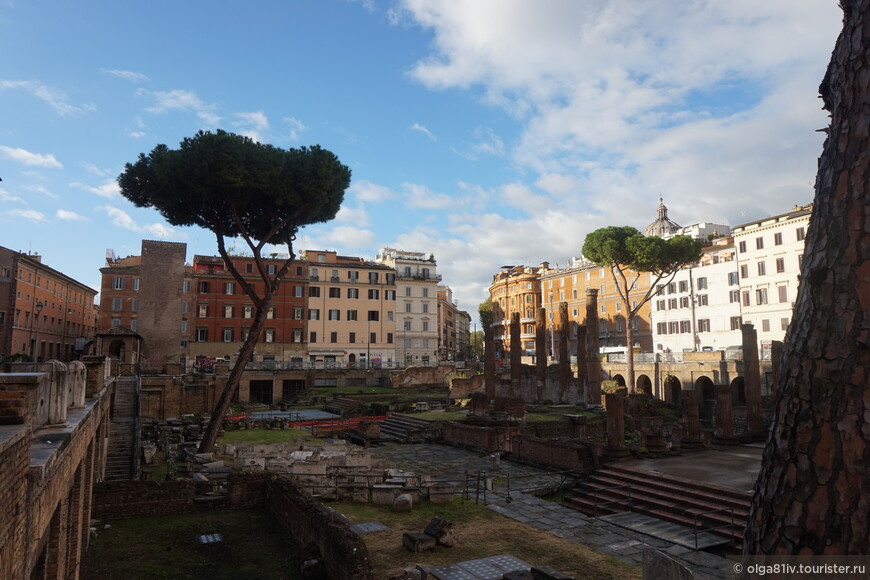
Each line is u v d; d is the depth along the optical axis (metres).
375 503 17.98
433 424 37.84
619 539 15.16
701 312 70.94
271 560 12.55
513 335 52.53
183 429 36.09
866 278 2.24
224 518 15.91
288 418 44.09
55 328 74.31
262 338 76.06
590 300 45.12
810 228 2.62
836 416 2.22
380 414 48.28
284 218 32.03
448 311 132.75
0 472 4.34
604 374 64.56
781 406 2.51
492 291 112.50
